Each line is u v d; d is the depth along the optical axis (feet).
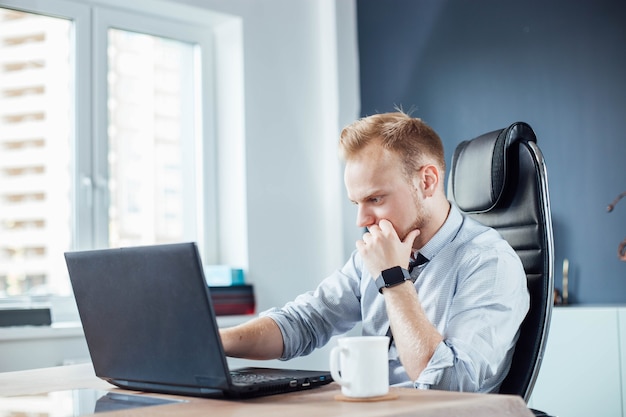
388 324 5.83
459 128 12.17
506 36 11.71
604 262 10.61
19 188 10.48
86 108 10.93
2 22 10.37
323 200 12.66
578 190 10.90
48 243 10.64
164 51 11.93
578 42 10.98
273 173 12.11
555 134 11.16
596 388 9.44
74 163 10.84
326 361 12.22
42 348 9.54
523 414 3.70
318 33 12.88
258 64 12.09
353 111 12.93
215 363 3.83
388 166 5.36
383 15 13.01
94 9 11.03
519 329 5.35
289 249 12.17
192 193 12.15
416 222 5.43
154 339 4.08
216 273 11.48
